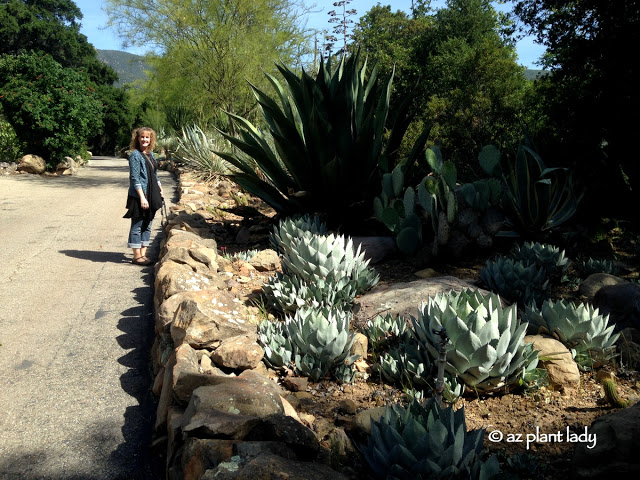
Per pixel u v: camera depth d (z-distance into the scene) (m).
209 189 11.99
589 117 8.06
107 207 11.20
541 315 3.86
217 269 5.81
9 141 17.02
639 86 7.69
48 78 16.78
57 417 3.37
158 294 4.93
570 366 3.43
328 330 3.62
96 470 2.86
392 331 4.06
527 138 6.53
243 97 16.83
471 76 13.73
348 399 3.36
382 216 6.30
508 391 3.35
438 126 12.94
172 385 3.13
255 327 4.17
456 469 2.32
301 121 7.81
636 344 3.75
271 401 2.78
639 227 6.96
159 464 2.92
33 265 6.72
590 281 4.96
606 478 2.31
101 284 6.04
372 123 6.98
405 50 26.28
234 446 2.37
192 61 16.45
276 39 16.61
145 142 6.78
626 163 7.54
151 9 16.41
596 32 8.53
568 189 6.30
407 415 2.45
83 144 20.77
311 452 2.52
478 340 3.13
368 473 2.53
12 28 44.78
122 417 3.38
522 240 6.21
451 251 5.93
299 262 4.88
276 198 7.69
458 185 7.31
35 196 12.44
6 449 3.03
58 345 4.43
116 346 4.43
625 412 2.50
